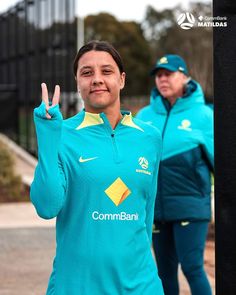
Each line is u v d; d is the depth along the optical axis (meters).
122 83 2.91
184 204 4.30
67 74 14.97
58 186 2.53
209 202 4.43
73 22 14.97
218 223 2.67
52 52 16.19
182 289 5.53
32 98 17.77
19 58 19.53
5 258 6.86
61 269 2.66
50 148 2.53
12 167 11.77
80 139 2.70
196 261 4.32
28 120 17.84
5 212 10.27
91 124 2.74
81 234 2.63
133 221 2.67
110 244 2.61
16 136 19.03
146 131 2.83
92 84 2.74
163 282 4.53
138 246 2.69
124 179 2.66
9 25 20.91
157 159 2.88
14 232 8.45
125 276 2.63
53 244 7.64
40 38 17.27
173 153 4.34
